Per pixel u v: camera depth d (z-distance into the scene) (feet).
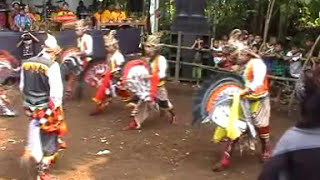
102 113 28.32
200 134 24.73
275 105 31.32
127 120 26.91
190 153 21.98
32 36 36.81
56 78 17.46
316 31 46.93
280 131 25.64
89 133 24.54
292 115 29.04
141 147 22.58
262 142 20.44
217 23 47.60
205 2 43.32
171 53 38.63
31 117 17.79
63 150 21.94
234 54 19.84
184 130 25.36
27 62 17.54
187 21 38.14
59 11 51.13
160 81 25.22
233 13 48.44
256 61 19.30
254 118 19.70
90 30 41.70
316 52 36.42
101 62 29.55
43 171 18.22
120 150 22.20
